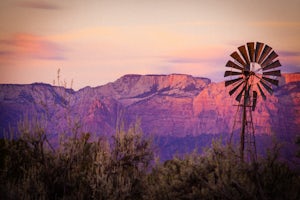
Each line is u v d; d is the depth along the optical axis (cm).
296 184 895
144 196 1003
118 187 1071
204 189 908
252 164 910
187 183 968
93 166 1116
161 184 984
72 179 1102
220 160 953
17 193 1011
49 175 1095
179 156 1058
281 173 910
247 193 873
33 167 1110
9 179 1091
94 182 1068
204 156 992
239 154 948
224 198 889
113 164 1122
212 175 919
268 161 925
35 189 1030
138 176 1105
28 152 1139
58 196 1091
